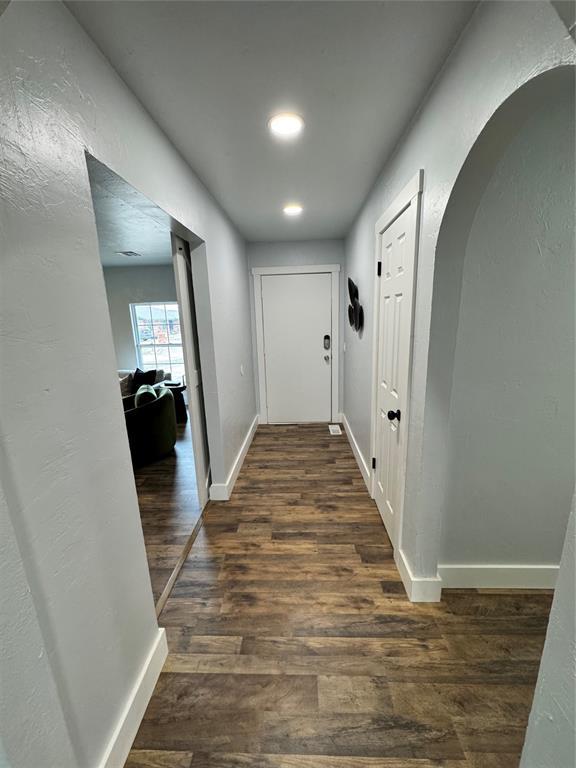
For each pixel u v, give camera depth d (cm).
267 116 142
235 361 313
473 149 100
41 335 78
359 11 93
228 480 272
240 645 146
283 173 200
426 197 134
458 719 117
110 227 270
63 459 85
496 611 159
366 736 113
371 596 169
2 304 68
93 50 99
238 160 182
